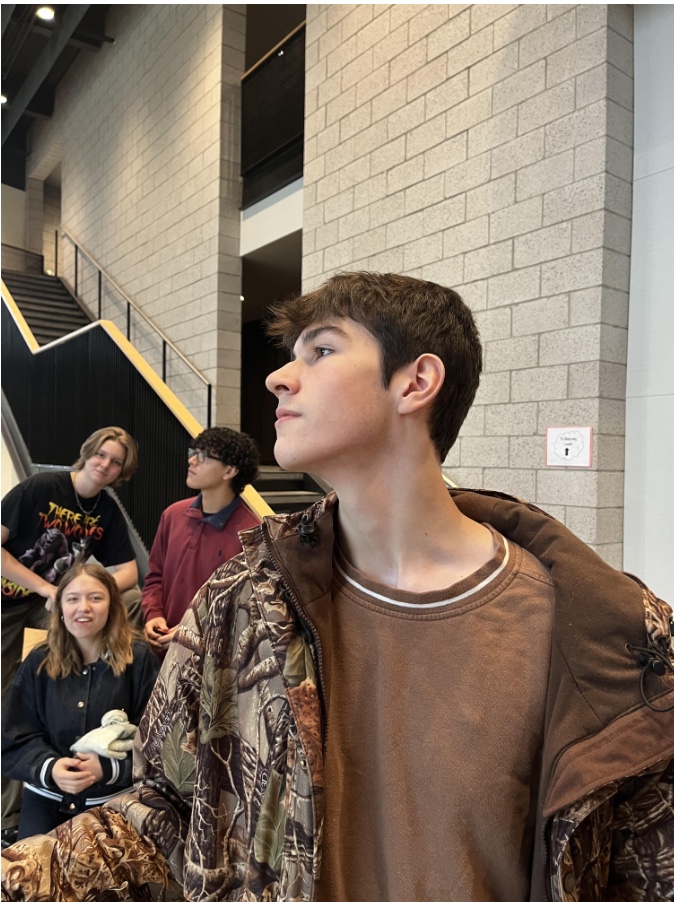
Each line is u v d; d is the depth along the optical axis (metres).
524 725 0.46
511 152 2.62
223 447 1.92
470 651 0.49
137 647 1.73
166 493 3.42
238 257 5.04
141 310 6.21
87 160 7.79
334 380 0.48
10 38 7.89
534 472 2.51
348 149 3.53
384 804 0.47
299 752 0.46
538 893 0.43
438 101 2.97
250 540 0.56
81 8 6.43
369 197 3.38
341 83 3.60
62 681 1.64
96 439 2.20
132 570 2.34
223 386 4.98
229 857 0.52
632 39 2.38
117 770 1.53
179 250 5.53
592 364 2.31
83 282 7.81
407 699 0.49
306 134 3.88
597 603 0.46
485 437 2.70
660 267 2.29
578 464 2.34
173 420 3.35
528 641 0.49
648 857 0.43
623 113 2.35
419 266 3.06
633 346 2.36
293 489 4.30
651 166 2.32
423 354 0.49
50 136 10.08
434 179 2.99
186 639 0.59
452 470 2.84
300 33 4.25
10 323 5.48
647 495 2.29
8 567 2.09
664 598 2.24
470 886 0.43
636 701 0.43
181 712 0.57
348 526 0.54
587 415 2.32
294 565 0.51
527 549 0.54
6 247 11.28
